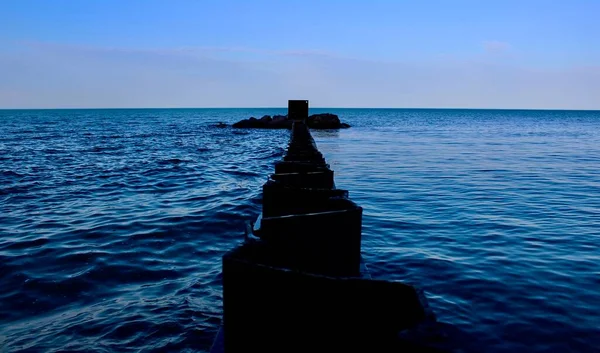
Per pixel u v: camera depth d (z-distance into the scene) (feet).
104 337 15.87
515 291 20.90
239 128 235.61
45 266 22.91
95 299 19.08
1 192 45.24
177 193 45.21
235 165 72.43
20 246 26.30
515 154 94.38
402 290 7.84
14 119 375.45
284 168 22.59
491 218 35.35
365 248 27.22
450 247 27.58
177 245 26.91
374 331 7.70
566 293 20.72
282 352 8.14
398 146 115.96
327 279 7.97
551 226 32.89
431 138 153.28
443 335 6.57
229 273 8.27
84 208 37.55
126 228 30.55
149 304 18.52
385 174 61.98
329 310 7.97
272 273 8.05
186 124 288.30
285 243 11.79
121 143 123.44
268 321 8.16
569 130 227.81
